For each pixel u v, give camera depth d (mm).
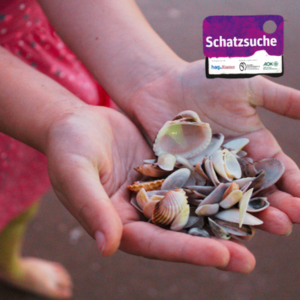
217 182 526
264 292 632
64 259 671
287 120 781
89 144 488
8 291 655
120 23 604
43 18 605
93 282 651
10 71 530
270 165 535
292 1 1035
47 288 648
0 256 633
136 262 664
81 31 599
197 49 946
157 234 475
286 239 667
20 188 616
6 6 578
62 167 477
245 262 468
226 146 558
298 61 881
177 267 657
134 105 596
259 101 562
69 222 708
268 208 503
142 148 562
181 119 555
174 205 499
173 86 582
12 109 518
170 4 1095
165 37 987
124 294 640
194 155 565
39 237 693
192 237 469
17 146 604
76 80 633
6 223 616
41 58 610
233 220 503
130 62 600
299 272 642
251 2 1053
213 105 570
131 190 527
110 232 454
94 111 530
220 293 635
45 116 510
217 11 1041
